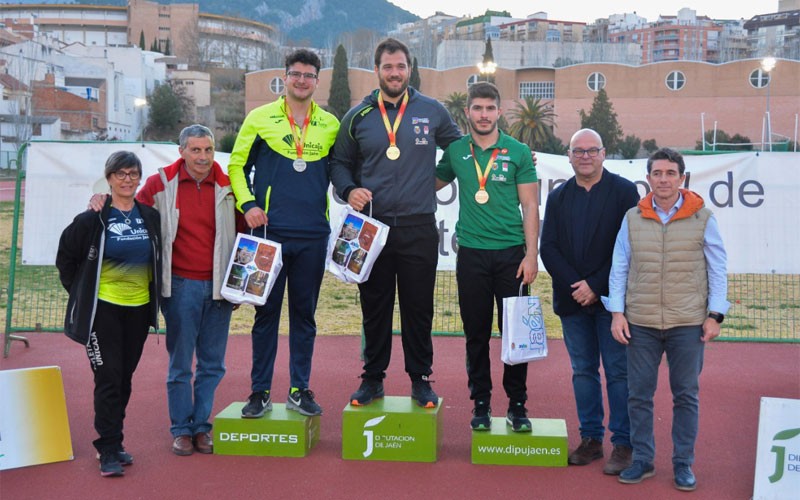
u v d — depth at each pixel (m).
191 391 5.33
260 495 4.58
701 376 7.43
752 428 5.91
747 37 177.50
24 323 9.59
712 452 5.39
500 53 114.12
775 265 8.05
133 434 5.66
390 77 5.02
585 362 5.18
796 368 7.76
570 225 5.09
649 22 183.25
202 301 5.20
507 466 5.09
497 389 7.01
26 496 4.56
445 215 8.25
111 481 4.79
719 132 75.75
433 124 5.18
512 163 5.03
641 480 4.83
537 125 75.00
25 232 8.09
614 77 80.38
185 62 124.56
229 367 7.63
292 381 5.41
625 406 5.02
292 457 5.22
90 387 6.88
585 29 181.38
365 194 5.00
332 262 5.07
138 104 72.19
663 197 4.65
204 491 4.64
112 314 4.91
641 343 4.75
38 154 8.08
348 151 5.24
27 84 65.25
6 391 5.01
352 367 7.71
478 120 4.98
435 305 10.88
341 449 5.40
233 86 108.38
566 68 81.06
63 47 85.12
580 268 5.05
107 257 4.89
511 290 5.09
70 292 4.98
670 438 5.69
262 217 5.06
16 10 156.12
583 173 5.01
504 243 5.05
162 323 9.95
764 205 8.03
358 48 132.38
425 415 5.12
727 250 8.12
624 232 4.82
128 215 4.96
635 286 4.75
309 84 5.14
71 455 5.16
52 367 5.18
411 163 5.09
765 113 77.38
